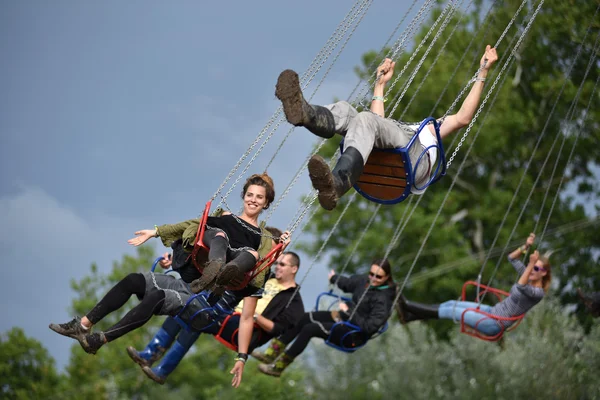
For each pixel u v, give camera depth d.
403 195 12.75
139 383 57.78
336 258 50.38
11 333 61.50
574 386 39.62
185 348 16.69
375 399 45.72
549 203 50.22
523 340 41.97
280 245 11.99
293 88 10.95
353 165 11.32
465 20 49.62
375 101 13.73
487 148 48.41
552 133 49.16
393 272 49.16
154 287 14.31
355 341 18.22
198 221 12.66
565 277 48.78
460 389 42.03
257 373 48.50
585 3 42.75
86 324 13.73
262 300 17.30
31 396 59.22
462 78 47.41
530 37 45.41
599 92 46.72
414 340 45.97
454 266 47.53
